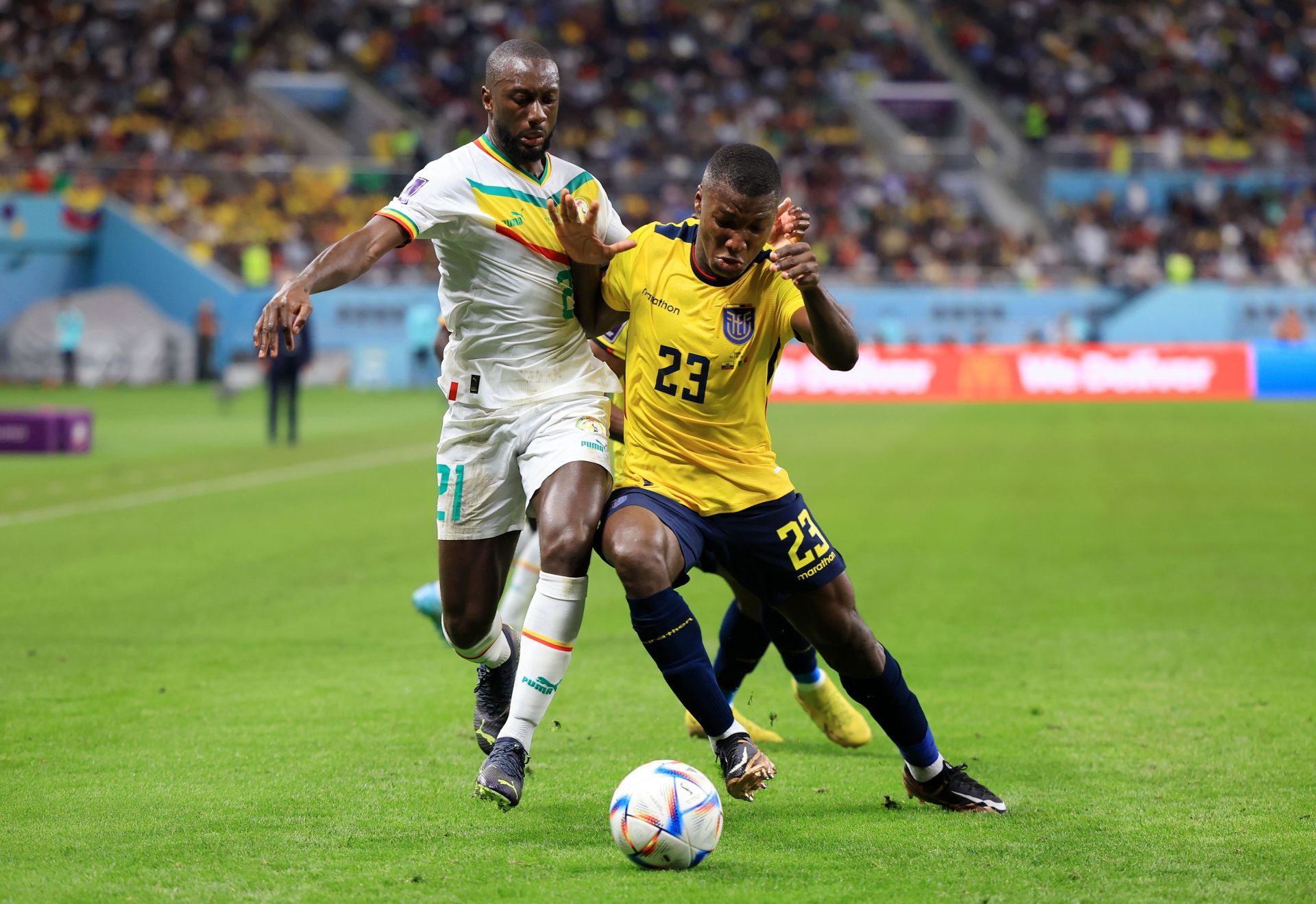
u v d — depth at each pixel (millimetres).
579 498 15641
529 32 147000
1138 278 123625
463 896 12555
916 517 42844
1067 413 90062
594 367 17062
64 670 23047
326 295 118938
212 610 28562
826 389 105812
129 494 49000
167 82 132250
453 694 21469
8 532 39938
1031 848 14000
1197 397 103562
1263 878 13031
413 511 44844
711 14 154250
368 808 15469
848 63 149750
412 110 141000
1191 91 148375
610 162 133125
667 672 14172
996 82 151125
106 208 121938
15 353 114250
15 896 12539
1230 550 36562
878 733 19984
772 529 14961
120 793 16047
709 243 14664
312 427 78812
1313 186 135625
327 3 147000
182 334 118188
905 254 126125
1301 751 18000
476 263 16438
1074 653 24656
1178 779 16719
